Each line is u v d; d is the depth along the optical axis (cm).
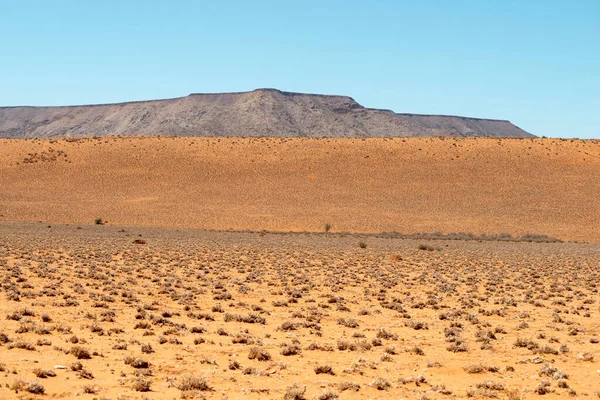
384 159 13400
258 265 4588
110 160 13375
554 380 1541
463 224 10250
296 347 1836
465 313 2586
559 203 11194
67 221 10119
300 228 10062
